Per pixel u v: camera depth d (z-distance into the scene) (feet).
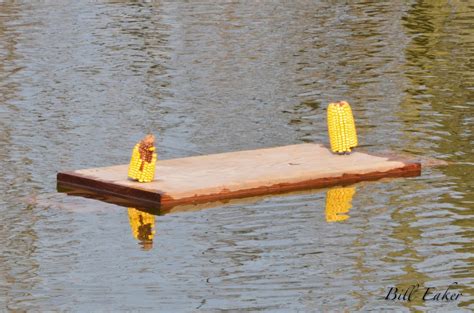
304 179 168.76
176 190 161.17
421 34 303.07
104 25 321.73
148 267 136.56
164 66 263.08
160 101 228.22
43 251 142.51
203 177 168.55
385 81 245.04
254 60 269.03
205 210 158.40
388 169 174.50
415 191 165.89
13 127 207.41
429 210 156.66
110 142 196.34
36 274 134.41
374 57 272.10
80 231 149.79
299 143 195.00
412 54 274.77
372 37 299.38
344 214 155.74
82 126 207.92
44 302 125.49
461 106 220.43
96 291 128.77
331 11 346.13
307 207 159.02
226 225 151.74
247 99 229.04
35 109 222.07
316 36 301.43
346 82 244.01
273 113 217.15
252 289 128.98
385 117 212.64
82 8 354.95
